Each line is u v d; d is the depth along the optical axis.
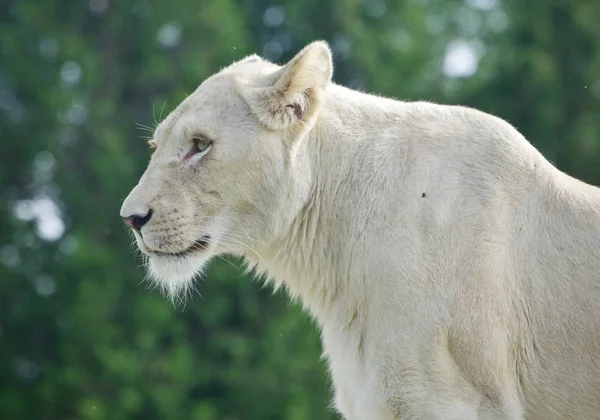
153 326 29.08
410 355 8.73
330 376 10.01
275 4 35.91
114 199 31.17
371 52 32.97
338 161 9.35
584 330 8.83
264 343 28.14
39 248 32.44
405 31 35.28
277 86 9.18
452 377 8.71
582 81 34.47
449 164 9.06
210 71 31.66
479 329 8.73
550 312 8.88
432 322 8.72
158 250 9.35
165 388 27.92
